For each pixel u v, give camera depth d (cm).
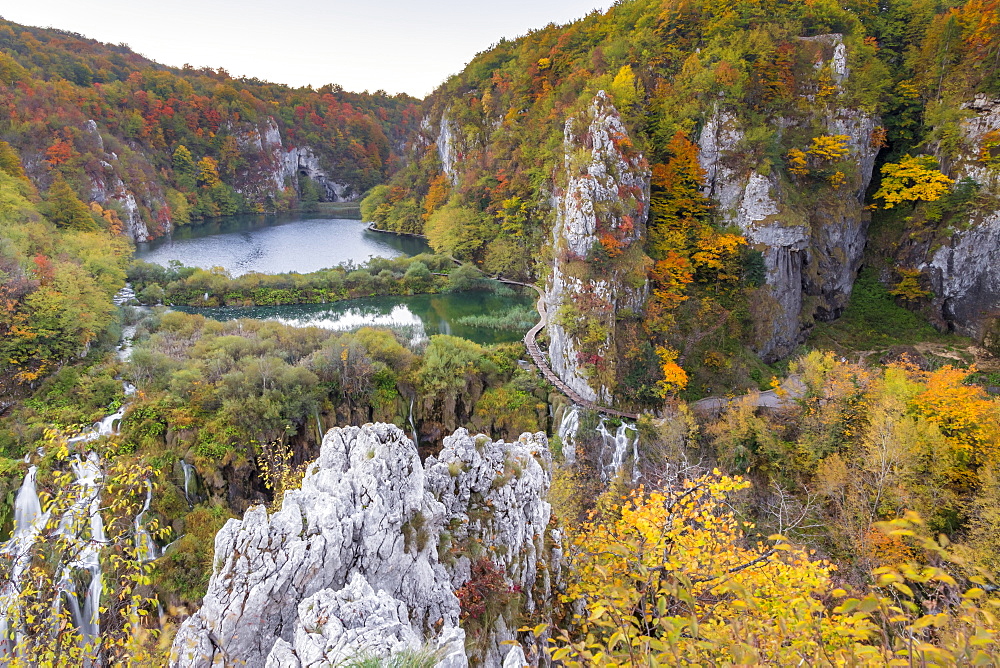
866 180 7125
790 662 1009
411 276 9469
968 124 6656
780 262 6109
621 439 4728
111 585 2942
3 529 3569
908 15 8144
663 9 8231
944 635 969
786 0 7812
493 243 10244
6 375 4553
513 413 5222
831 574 3134
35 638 1530
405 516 1678
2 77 11662
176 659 1344
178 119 18462
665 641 913
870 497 3494
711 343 5634
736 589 1110
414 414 5312
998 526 2912
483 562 1809
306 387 4728
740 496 3875
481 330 7344
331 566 1469
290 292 8700
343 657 1117
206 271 9000
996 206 6259
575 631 1983
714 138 6406
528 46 12506
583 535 2278
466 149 13625
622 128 5938
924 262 6719
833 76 6831
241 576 1381
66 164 11300
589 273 5412
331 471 1661
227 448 4162
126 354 5416
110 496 3522
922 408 3866
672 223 6331
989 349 6028
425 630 1563
